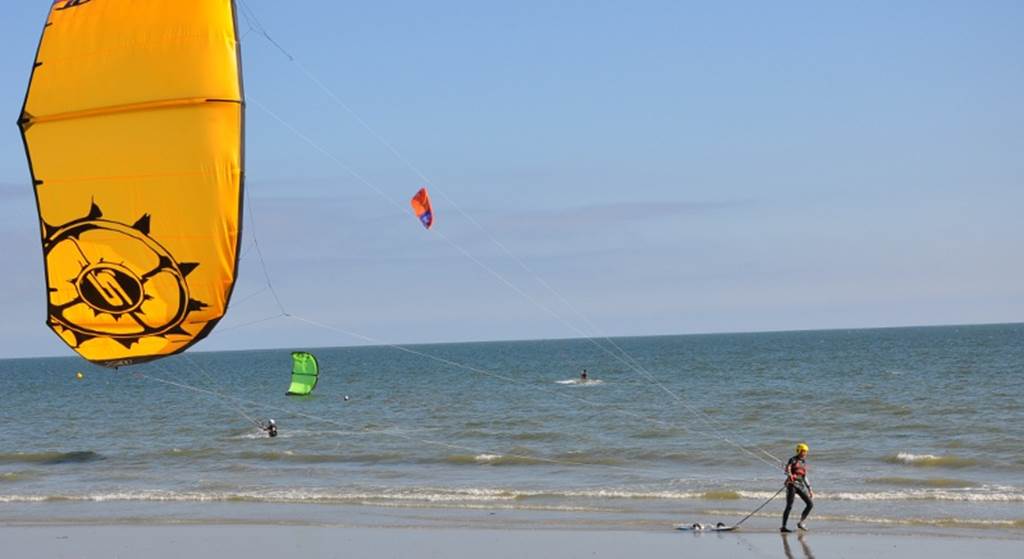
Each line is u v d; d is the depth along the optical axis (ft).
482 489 110.11
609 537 84.02
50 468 139.85
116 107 40.68
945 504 96.12
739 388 264.93
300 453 144.46
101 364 42.01
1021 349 444.55
